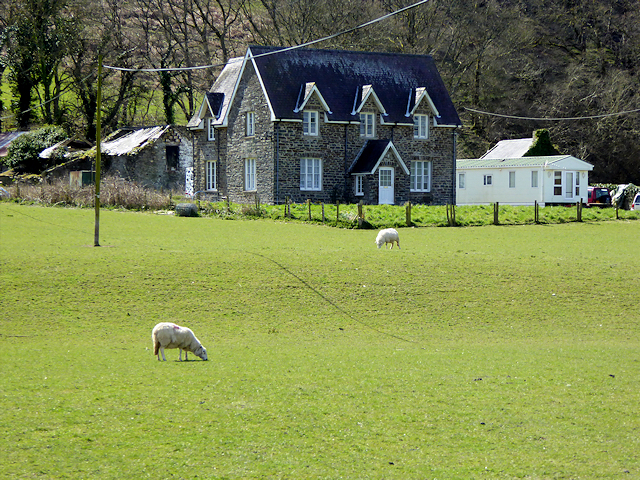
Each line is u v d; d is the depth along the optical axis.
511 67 148.25
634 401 20.05
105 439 16.38
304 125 79.88
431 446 16.62
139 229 55.56
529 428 17.80
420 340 29.78
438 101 89.06
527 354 26.69
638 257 45.88
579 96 142.75
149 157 99.31
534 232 59.47
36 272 36.75
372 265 40.91
